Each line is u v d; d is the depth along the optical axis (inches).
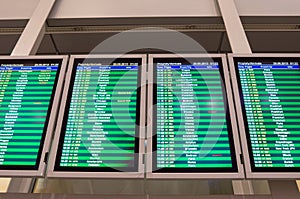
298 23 72.4
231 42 62.7
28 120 45.3
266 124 44.2
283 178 39.0
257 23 72.8
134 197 43.3
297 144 42.3
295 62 51.5
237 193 45.1
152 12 72.1
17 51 60.8
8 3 75.5
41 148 42.1
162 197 43.1
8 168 40.2
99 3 75.0
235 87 48.0
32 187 47.8
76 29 73.9
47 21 71.9
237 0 74.7
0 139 43.3
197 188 53.7
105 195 43.7
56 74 50.7
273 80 49.4
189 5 73.8
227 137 42.8
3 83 50.1
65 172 39.4
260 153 41.3
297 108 46.3
